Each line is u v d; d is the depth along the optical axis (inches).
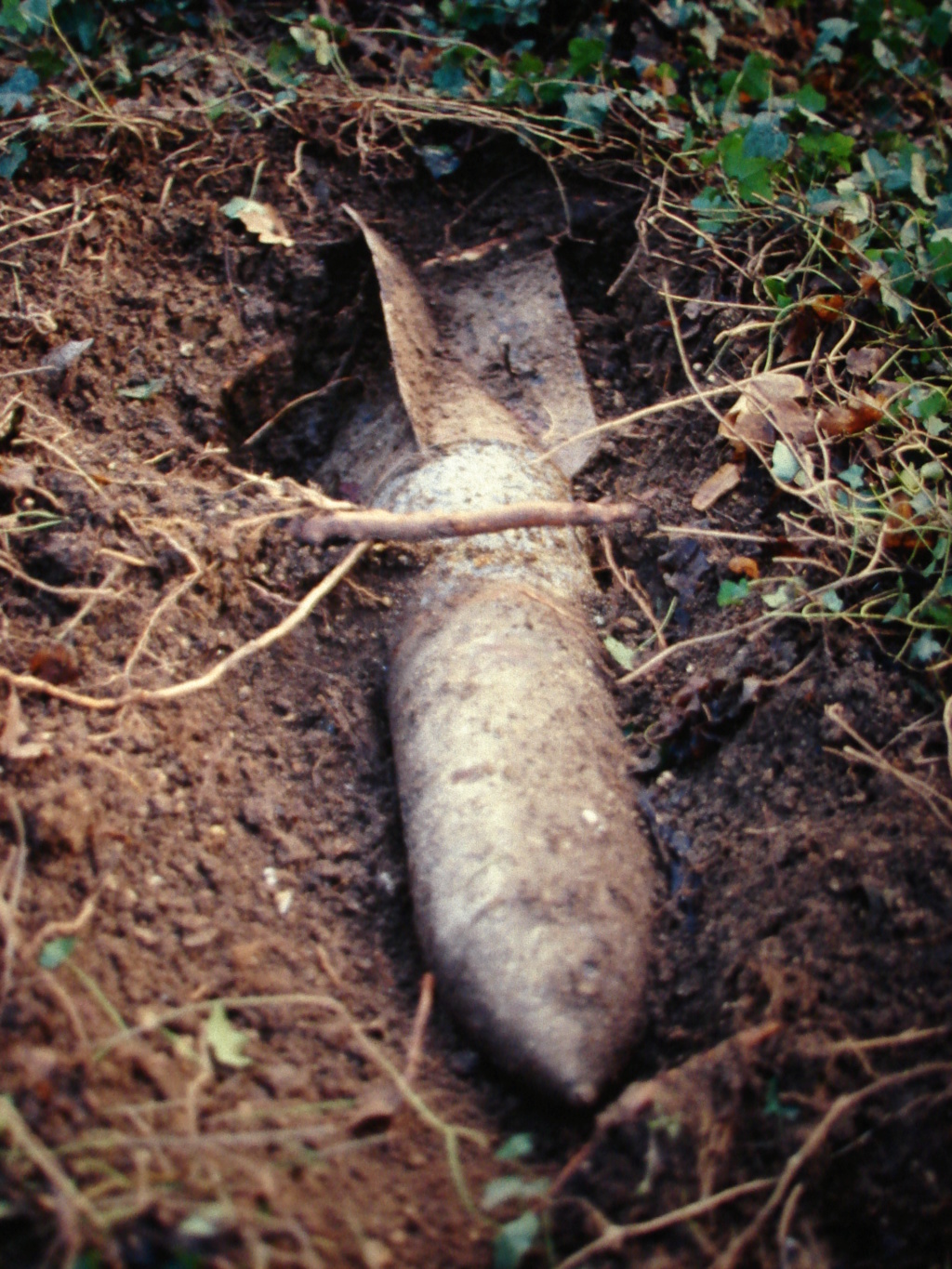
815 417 57.3
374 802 52.2
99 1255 39.2
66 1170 40.5
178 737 51.4
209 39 72.4
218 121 68.4
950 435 57.0
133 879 47.9
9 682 50.0
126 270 64.1
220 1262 39.7
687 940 48.0
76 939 45.6
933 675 50.6
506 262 67.3
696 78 72.6
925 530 53.4
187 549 54.4
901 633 52.2
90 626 52.5
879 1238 42.6
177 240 65.2
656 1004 46.6
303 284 64.7
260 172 66.9
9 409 57.5
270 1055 45.3
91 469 56.9
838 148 64.1
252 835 50.7
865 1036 44.7
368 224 67.2
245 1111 43.4
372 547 56.6
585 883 46.2
